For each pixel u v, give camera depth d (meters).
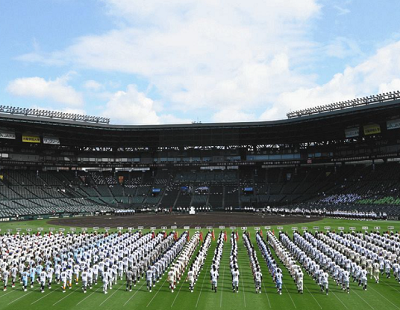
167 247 46.97
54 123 109.88
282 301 28.61
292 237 58.97
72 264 36.53
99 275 36.09
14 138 111.12
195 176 137.00
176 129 127.19
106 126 120.69
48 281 32.56
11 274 33.62
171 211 116.12
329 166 130.75
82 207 113.62
